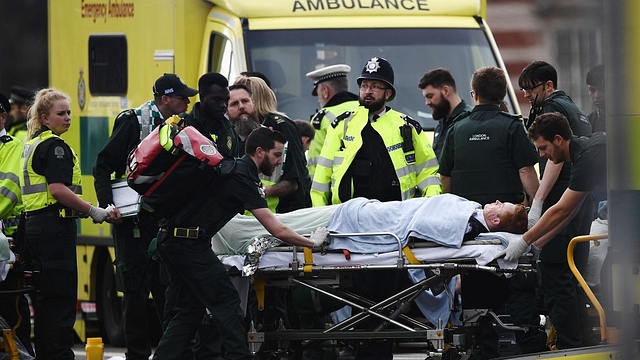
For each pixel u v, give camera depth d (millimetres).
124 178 41156
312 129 46469
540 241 35969
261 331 36719
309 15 52281
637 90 29328
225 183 35219
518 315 41031
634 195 29516
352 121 40750
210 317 37969
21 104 60188
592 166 34844
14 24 61125
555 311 39031
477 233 35312
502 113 40500
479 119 40531
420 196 41656
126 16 53812
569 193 35094
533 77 40625
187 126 35750
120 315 54625
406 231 35219
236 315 35500
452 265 34719
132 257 41281
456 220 35094
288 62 51219
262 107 42094
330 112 44938
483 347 36562
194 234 35250
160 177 35094
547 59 50875
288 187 41812
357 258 35531
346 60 51531
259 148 35500
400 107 51219
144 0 53031
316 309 37844
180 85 40531
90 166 55406
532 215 38500
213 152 35031
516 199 40375
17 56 60969
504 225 35500
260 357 37188
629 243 29641
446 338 35781
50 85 57344
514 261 34969
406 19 52594
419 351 48781
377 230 35656
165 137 34969
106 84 54656
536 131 36750
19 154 41875
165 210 35375
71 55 56219
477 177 40344
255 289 36844
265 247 36188
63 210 39500
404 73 51656
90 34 55312
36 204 39344
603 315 33438
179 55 51719
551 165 38344
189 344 39531
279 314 39562
